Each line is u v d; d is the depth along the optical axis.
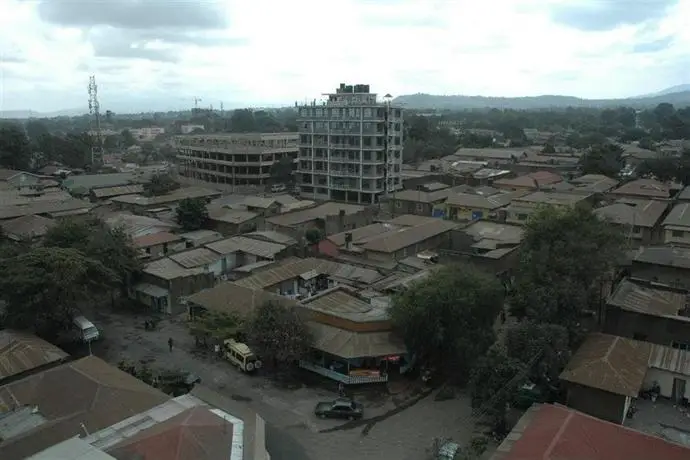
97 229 60.66
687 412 36.91
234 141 140.88
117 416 31.75
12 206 86.75
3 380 37.75
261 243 69.25
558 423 29.89
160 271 58.25
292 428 35.75
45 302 45.19
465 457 30.89
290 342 40.97
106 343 48.69
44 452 25.17
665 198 91.56
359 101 114.56
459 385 41.03
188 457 26.47
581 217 47.84
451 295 40.38
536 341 36.84
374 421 36.62
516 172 131.62
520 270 49.06
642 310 45.00
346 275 58.28
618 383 34.53
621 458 26.72
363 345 41.41
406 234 69.69
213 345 47.62
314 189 120.44
